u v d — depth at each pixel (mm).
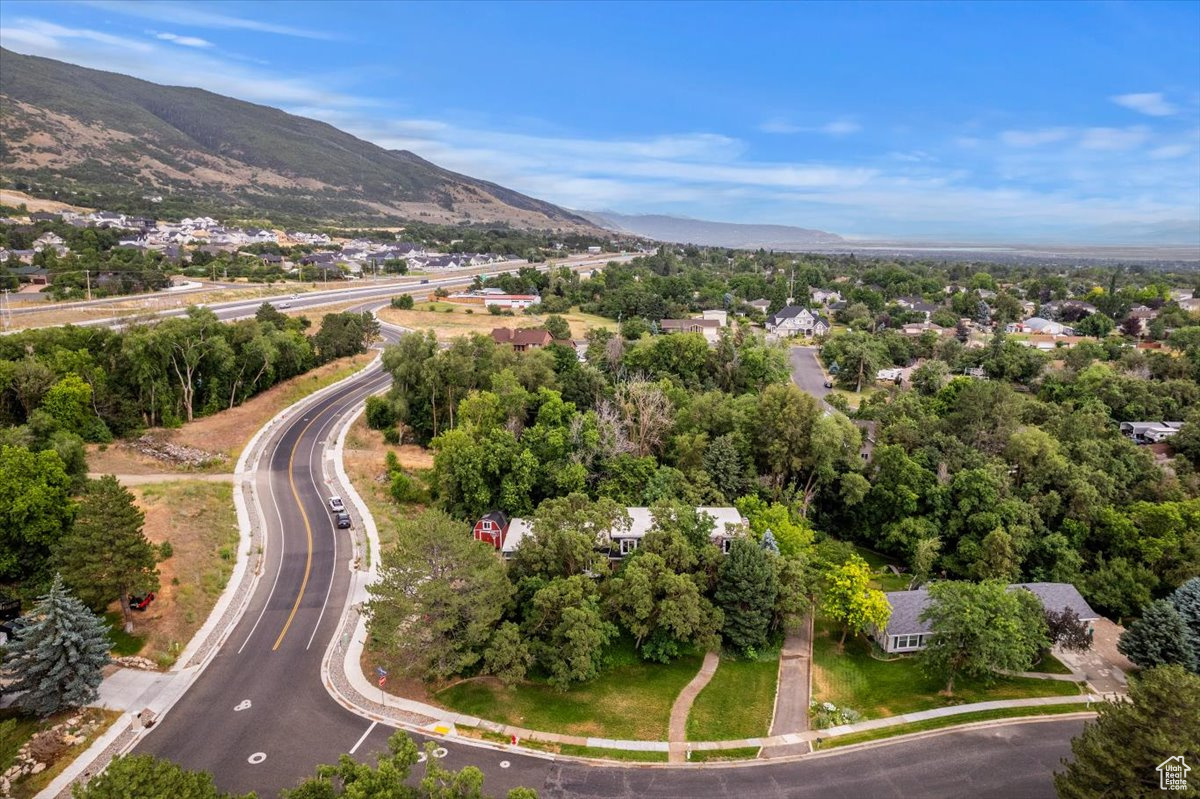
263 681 44312
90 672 39656
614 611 51594
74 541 44750
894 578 67500
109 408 79062
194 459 77250
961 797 38625
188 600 51500
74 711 40000
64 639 38562
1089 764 33625
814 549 63000
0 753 36062
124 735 38688
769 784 39062
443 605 43812
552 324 142875
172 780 26156
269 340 99625
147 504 61594
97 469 69750
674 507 58500
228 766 37031
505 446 68938
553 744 41281
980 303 195625
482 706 43812
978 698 48719
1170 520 63625
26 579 48000
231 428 87375
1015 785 39719
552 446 70500
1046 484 72188
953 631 48312
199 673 44812
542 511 55188
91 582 44094
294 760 37812
